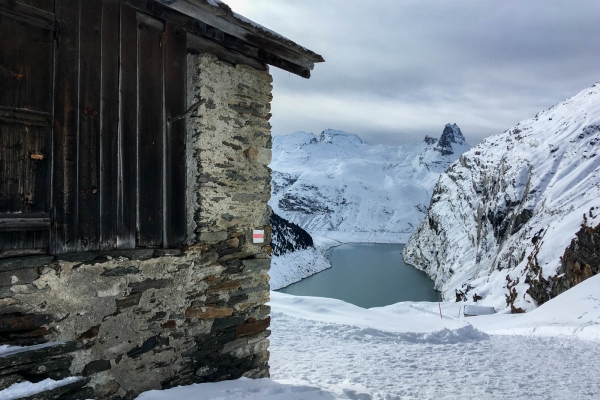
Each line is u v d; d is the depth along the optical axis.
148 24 4.55
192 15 4.73
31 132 3.67
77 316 3.90
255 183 5.67
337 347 10.18
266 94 5.86
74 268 3.89
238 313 5.38
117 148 4.26
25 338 3.60
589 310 20.58
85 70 4.01
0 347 3.45
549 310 23.16
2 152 3.48
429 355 9.64
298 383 5.53
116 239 4.24
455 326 15.83
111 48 4.21
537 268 32.34
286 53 5.95
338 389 5.54
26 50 3.63
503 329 19.88
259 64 5.83
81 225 3.97
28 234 3.63
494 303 35.72
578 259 28.34
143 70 4.50
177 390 4.49
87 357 3.94
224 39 5.25
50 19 3.77
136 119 4.43
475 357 9.60
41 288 3.68
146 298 4.43
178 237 4.84
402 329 13.94
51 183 3.78
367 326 12.94
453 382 7.25
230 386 4.92
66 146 3.88
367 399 5.51
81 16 3.99
